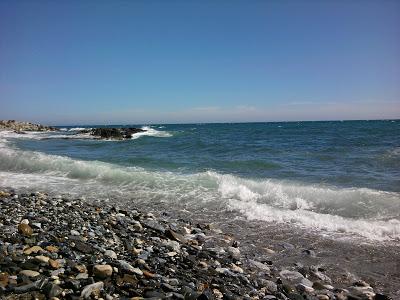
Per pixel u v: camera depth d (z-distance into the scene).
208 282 5.50
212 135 47.62
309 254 7.34
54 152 27.91
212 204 11.12
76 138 45.66
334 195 11.02
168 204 11.24
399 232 8.35
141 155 24.61
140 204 11.28
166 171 17.09
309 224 9.10
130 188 13.47
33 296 4.05
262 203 11.09
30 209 9.40
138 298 4.37
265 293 5.46
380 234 8.31
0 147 28.05
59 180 15.12
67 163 17.41
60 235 6.81
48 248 5.71
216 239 8.14
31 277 4.48
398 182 13.45
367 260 7.03
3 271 4.57
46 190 13.18
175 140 37.84
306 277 6.34
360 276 6.38
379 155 20.64
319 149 25.31
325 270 6.63
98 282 4.57
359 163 18.39
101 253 6.12
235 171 17.11
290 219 9.51
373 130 52.59
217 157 22.45
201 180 13.91
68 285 4.45
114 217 9.38
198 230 8.73
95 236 7.38
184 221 9.54
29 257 5.20
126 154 25.69
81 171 16.14
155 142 35.81
